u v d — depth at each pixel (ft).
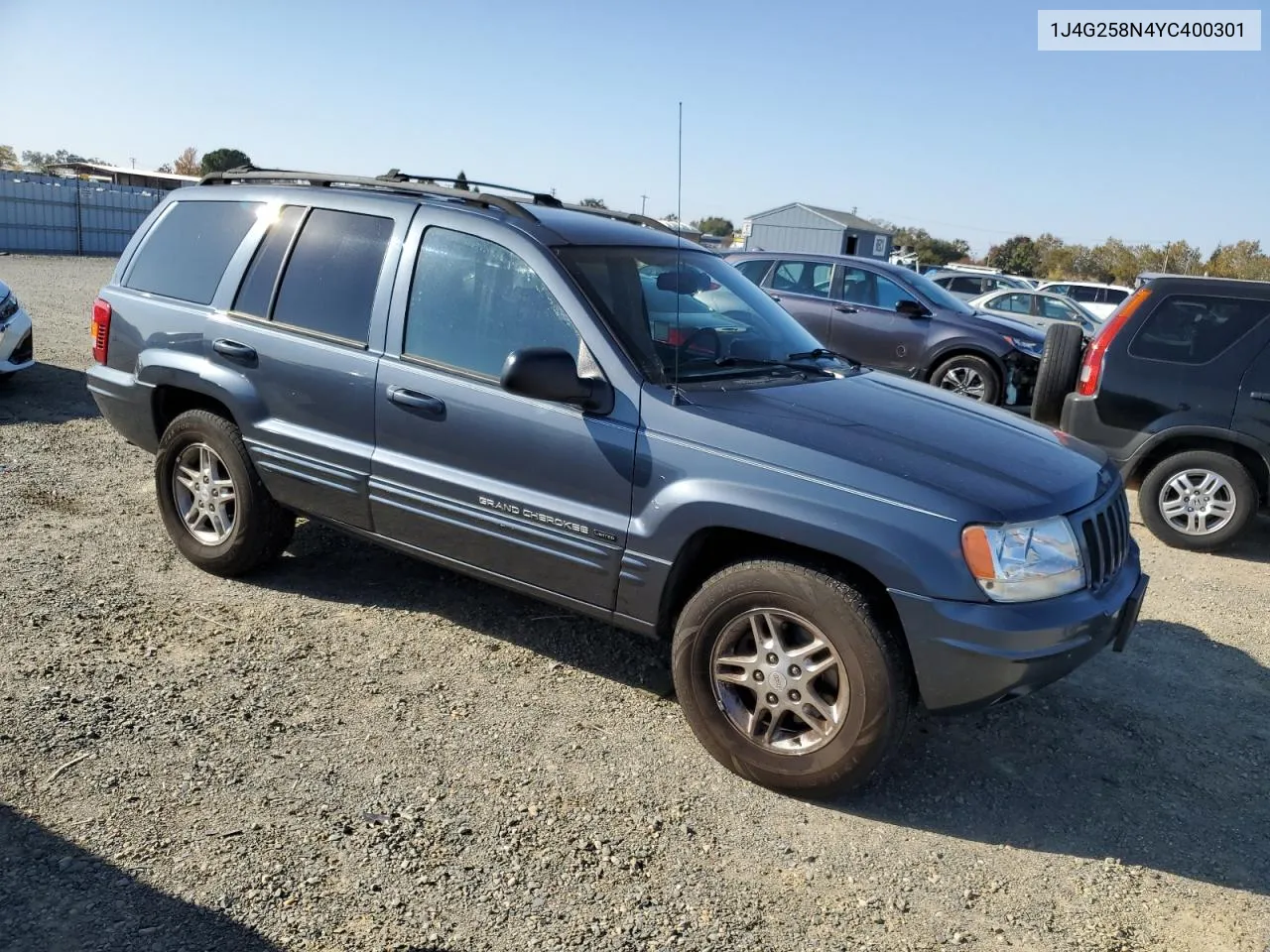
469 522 12.99
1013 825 11.15
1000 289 60.70
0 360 27.48
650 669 14.19
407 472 13.42
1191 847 10.97
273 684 12.91
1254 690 15.08
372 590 16.20
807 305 37.42
